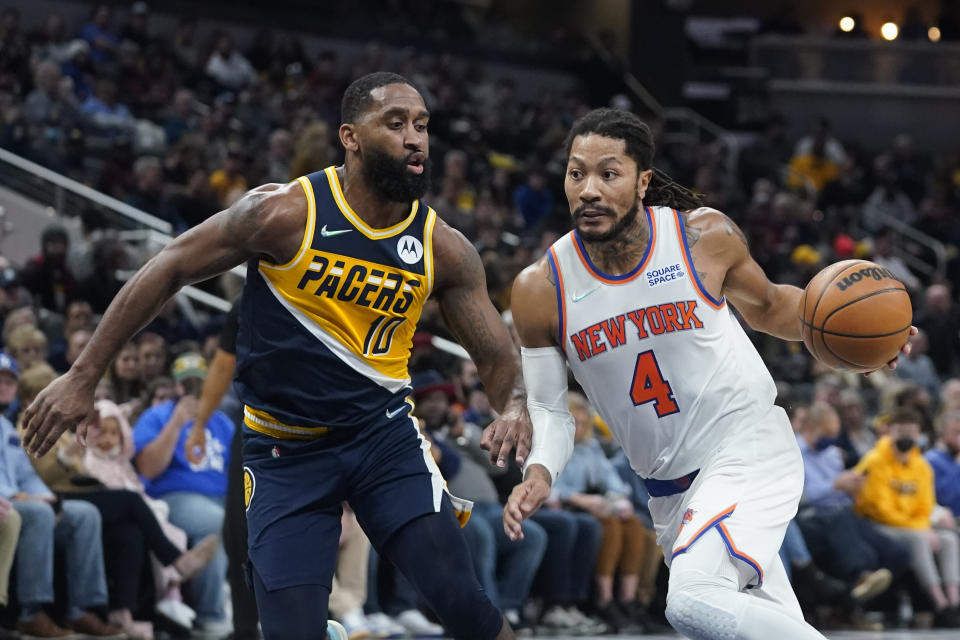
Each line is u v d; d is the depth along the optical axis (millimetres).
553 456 7055
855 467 17891
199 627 13305
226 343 10891
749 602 6488
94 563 12000
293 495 6832
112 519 12320
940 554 17297
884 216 36031
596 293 7074
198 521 13164
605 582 15172
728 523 6777
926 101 43156
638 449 7250
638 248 7055
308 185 6777
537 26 45219
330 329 6789
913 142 43188
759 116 44031
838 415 18688
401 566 6793
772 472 7020
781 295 7508
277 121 29828
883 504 17000
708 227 7199
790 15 48375
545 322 7219
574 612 14773
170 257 6660
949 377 25906
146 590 12820
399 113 6660
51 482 12453
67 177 22859
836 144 39500
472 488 14164
